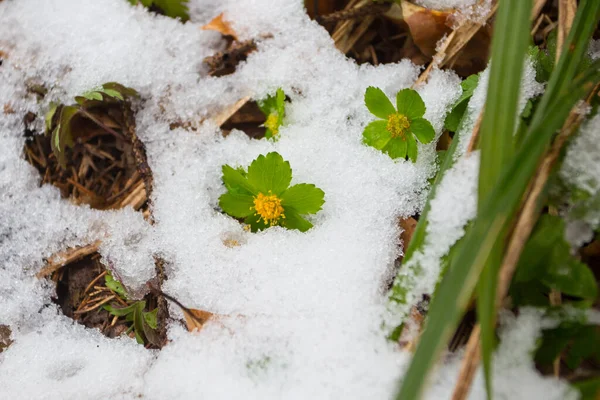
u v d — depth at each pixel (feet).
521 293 1.96
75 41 2.16
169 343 2.03
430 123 2.05
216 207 2.10
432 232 1.97
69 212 2.14
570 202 1.96
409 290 1.97
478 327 1.91
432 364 1.82
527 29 1.87
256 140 2.12
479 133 1.98
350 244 2.02
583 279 1.93
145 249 2.08
